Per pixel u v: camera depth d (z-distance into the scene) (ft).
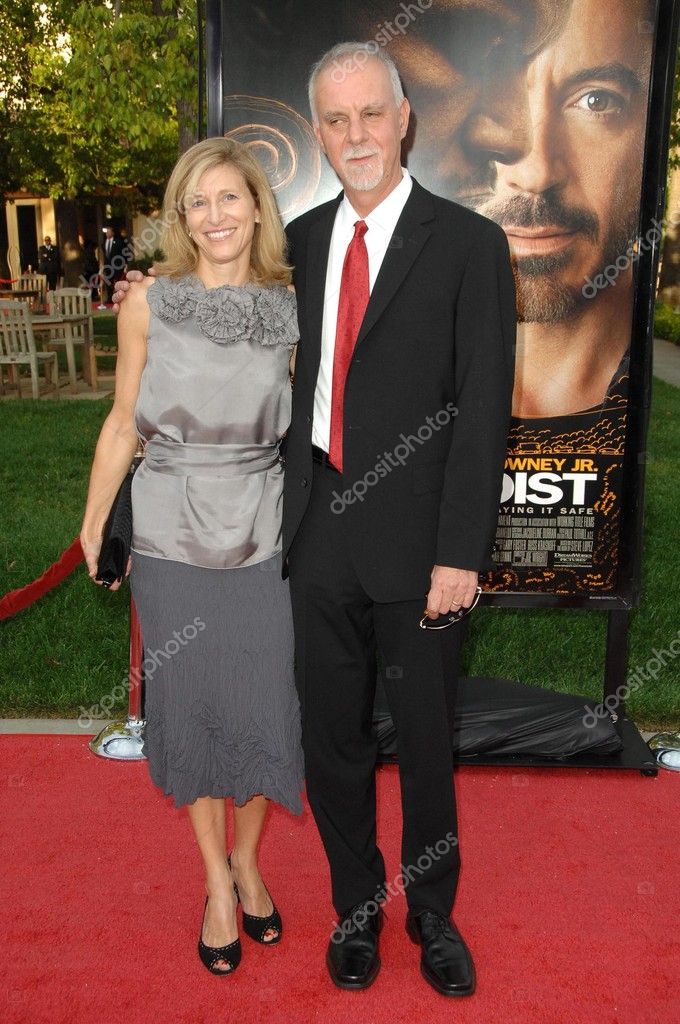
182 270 7.16
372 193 6.79
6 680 12.55
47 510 20.65
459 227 6.79
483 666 13.52
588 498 10.16
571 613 15.34
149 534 7.28
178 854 8.98
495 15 9.24
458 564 6.69
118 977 7.41
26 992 7.23
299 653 7.39
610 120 9.37
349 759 7.52
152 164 56.80
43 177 59.57
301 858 9.05
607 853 9.08
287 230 7.73
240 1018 7.02
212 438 7.14
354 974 7.29
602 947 7.78
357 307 6.91
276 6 9.43
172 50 24.06
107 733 10.94
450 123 9.46
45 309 49.24
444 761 7.34
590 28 9.20
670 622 14.84
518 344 9.86
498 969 7.52
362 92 6.54
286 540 7.23
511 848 9.15
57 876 8.62
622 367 9.88
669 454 26.02
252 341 7.08
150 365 7.12
